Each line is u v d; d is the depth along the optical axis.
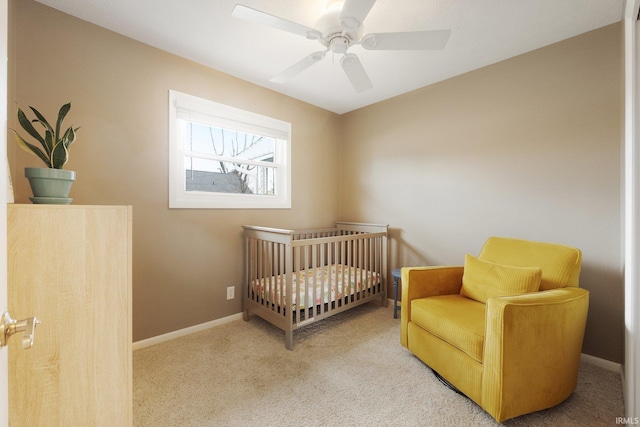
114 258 1.07
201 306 2.43
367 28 1.88
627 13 1.37
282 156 3.14
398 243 3.10
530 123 2.20
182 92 2.29
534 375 1.36
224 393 1.60
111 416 1.05
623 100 1.68
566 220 2.05
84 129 1.85
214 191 2.66
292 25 1.40
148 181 2.13
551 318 1.38
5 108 0.54
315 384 1.69
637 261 1.29
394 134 3.12
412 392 1.62
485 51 2.20
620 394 1.60
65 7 1.73
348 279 2.65
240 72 2.54
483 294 1.83
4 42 0.54
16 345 0.87
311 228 3.31
